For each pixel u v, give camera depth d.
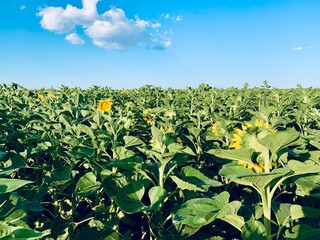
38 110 7.70
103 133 4.08
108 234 3.05
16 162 3.53
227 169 2.17
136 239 3.83
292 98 12.00
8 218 1.77
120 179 3.17
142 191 2.67
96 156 3.93
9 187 1.48
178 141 4.96
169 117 7.16
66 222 3.54
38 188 3.39
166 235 2.66
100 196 4.12
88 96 12.39
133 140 3.78
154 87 18.36
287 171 1.85
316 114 6.96
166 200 3.01
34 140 4.30
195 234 2.87
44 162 4.70
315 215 2.11
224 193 2.20
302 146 3.70
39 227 3.96
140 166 2.92
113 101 11.73
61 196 4.62
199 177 2.95
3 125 5.23
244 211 2.86
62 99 10.55
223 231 3.18
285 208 2.40
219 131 5.09
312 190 2.27
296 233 1.99
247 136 2.39
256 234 1.97
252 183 2.09
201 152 5.01
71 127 4.93
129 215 3.79
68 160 4.21
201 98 13.63
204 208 2.09
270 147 2.07
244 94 15.63
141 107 10.07
